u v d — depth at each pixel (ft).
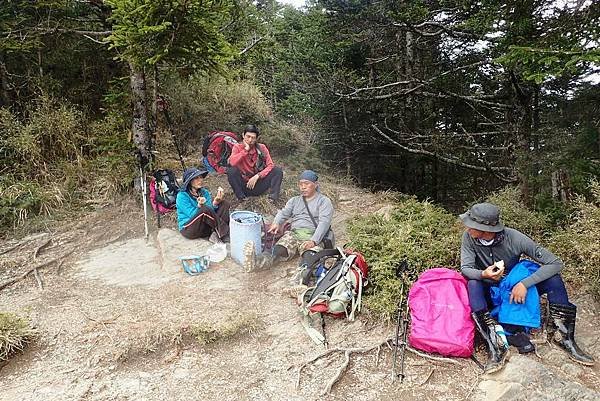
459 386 10.13
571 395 9.12
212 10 18.89
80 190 23.08
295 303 13.96
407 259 13.35
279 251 16.34
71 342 12.26
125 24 17.49
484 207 11.10
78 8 26.40
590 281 12.67
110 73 28.96
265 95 46.80
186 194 18.76
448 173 41.60
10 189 21.44
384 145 41.27
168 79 28.96
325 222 15.88
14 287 15.64
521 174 20.01
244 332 12.43
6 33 23.57
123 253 18.12
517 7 17.26
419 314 11.36
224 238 18.52
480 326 10.91
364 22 33.71
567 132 19.76
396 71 39.27
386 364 10.98
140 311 13.69
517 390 9.35
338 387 10.30
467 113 39.09
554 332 11.18
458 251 13.75
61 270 16.89
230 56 19.40
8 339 11.61
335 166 40.22
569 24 15.44
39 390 10.47
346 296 12.57
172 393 10.31
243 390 10.32
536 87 22.21
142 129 22.36
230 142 23.41
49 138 24.35
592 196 16.25
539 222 16.10
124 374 11.02
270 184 22.21
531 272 11.09
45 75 27.09
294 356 11.41
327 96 38.19
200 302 14.10
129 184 23.03
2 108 24.66
